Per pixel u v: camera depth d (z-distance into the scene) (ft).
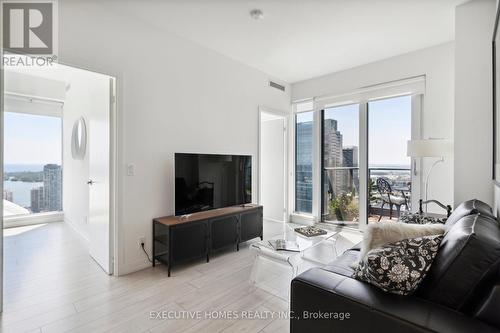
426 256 4.09
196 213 10.55
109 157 8.63
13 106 14.67
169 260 8.75
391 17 8.86
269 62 12.85
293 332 4.64
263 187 17.31
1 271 6.59
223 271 9.14
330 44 10.87
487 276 3.53
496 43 6.71
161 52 9.70
